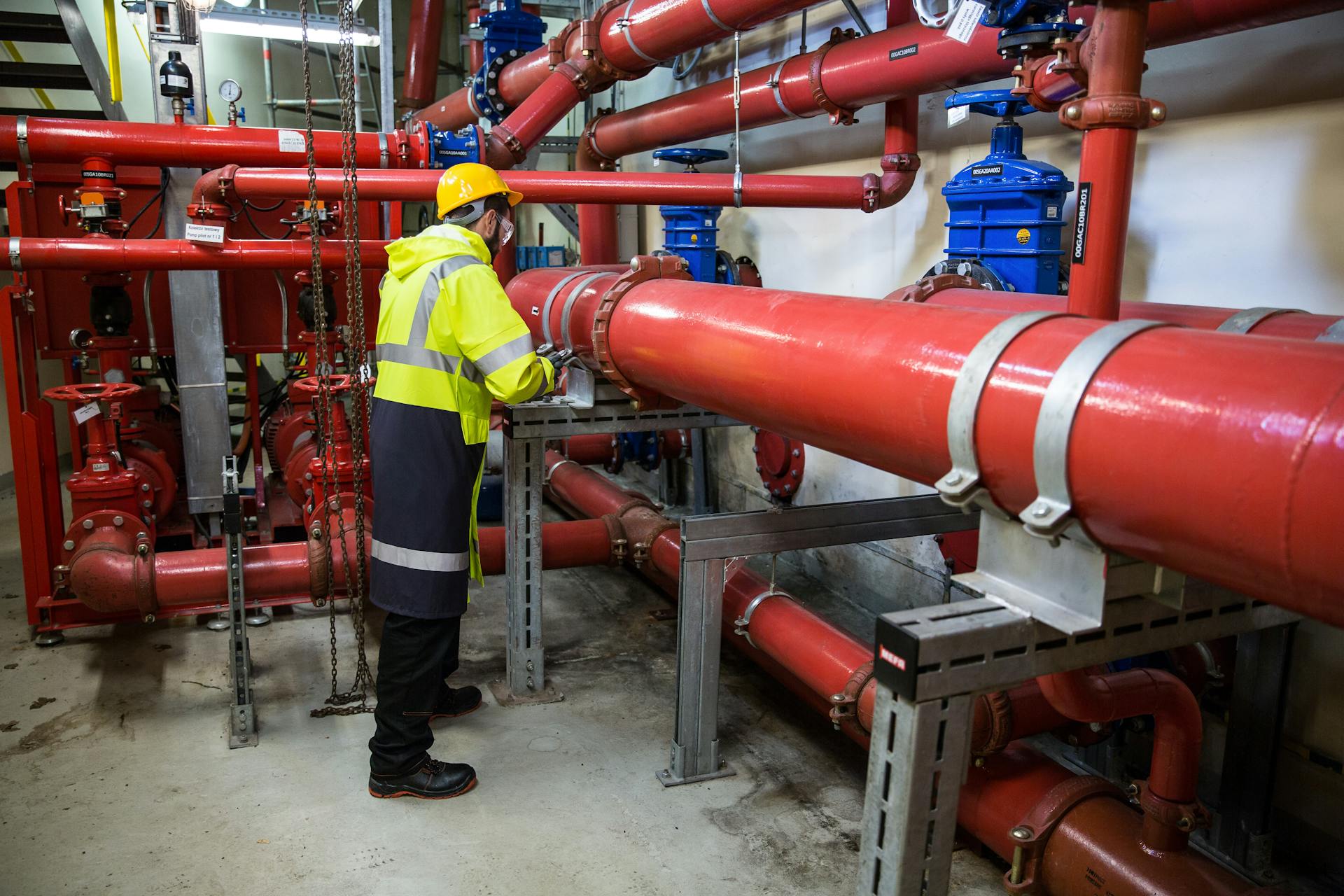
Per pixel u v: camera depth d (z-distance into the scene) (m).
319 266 2.40
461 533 2.25
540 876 2.02
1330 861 2.10
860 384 1.34
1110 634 1.22
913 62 2.62
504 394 2.14
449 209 2.30
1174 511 0.95
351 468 3.09
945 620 1.15
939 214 3.28
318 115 7.65
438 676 2.28
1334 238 2.04
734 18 2.80
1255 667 1.97
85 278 3.29
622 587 3.83
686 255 3.89
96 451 2.97
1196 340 1.00
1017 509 1.18
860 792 2.37
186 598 2.64
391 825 2.20
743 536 2.29
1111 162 1.43
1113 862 1.64
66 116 5.27
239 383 7.05
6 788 2.34
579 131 6.27
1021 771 1.84
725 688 2.93
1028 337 1.15
